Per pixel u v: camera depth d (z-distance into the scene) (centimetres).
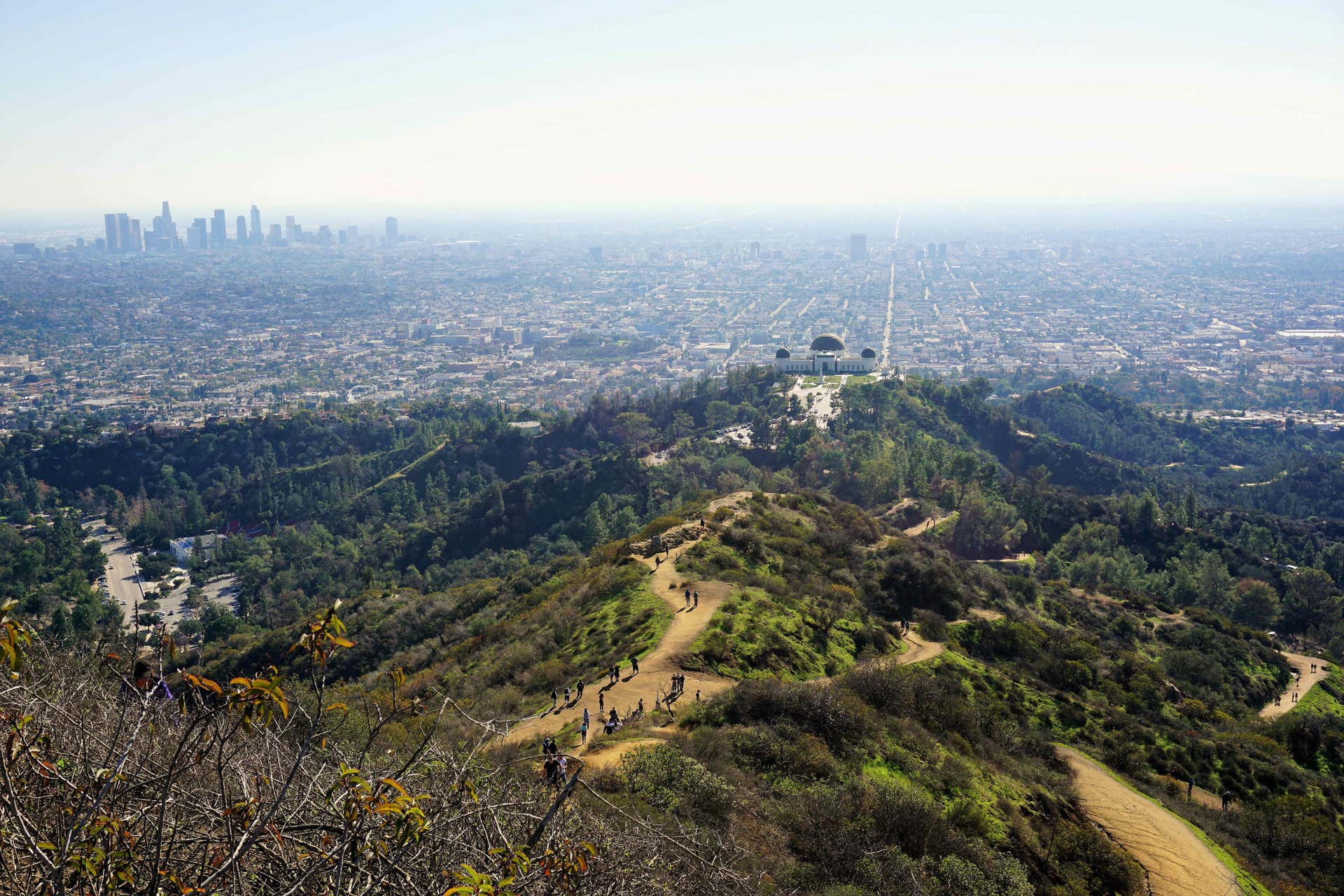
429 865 552
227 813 494
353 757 684
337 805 530
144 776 538
